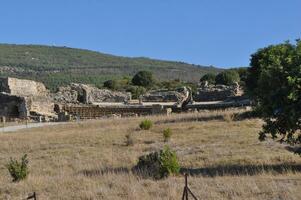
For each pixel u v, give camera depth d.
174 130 44.62
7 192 24.47
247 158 29.39
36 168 31.97
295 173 24.55
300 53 26.84
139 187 22.50
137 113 75.25
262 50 53.41
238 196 20.16
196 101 85.44
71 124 58.88
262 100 27.20
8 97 77.06
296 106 26.22
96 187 23.42
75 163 32.75
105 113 77.50
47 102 80.19
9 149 41.59
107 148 38.84
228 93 84.12
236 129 41.88
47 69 194.62
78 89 88.06
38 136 47.62
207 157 30.92
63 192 23.08
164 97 87.31
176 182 23.28
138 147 38.06
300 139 27.81
